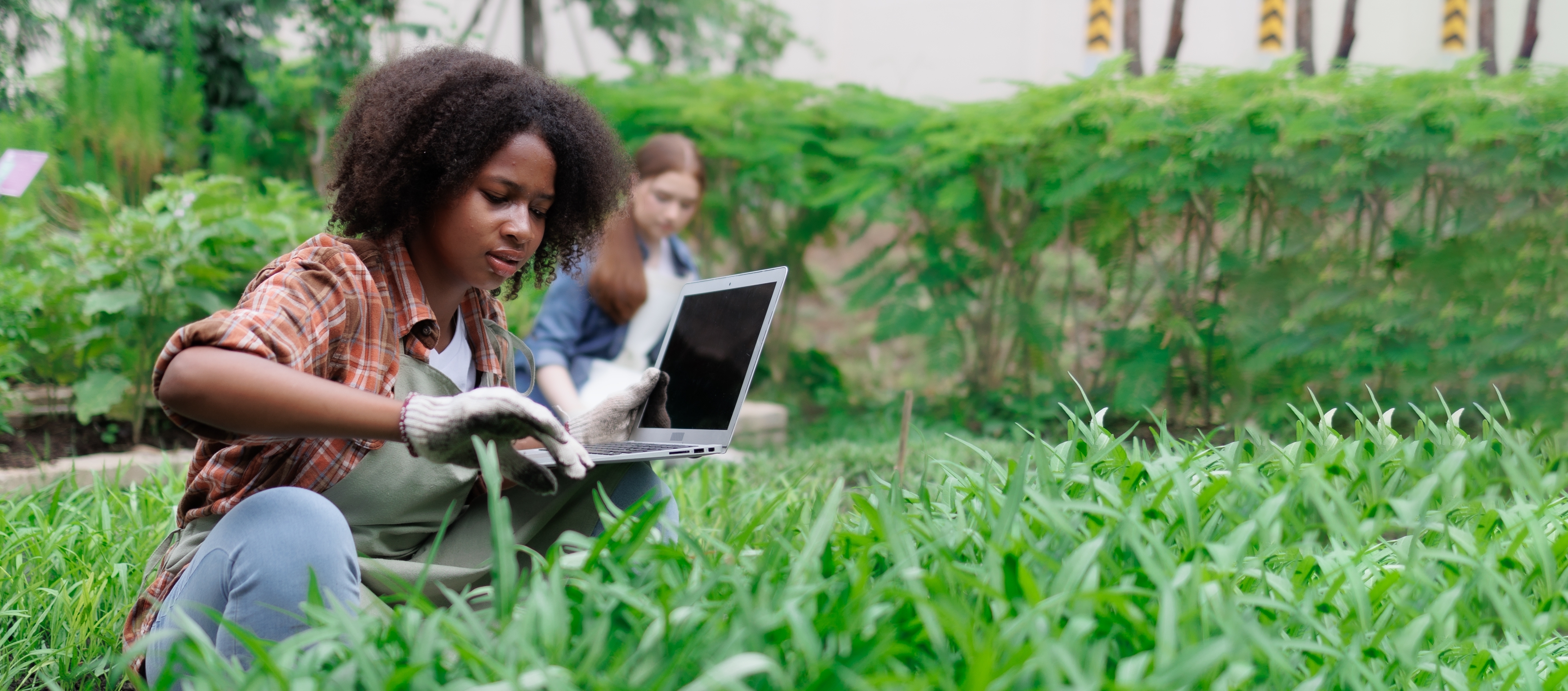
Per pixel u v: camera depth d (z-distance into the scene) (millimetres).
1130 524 1419
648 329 4129
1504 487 2354
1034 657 1104
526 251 1949
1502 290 4570
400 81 1936
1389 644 1479
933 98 5746
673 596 1333
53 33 6312
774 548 1437
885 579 1312
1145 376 5090
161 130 5602
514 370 2246
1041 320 5543
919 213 5875
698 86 5988
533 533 2021
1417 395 4727
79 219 5262
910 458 4527
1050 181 5234
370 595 1796
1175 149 4875
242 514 1642
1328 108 4559
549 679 1118
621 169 2262
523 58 7641
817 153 6000
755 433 5359
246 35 6496
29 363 4438
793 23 9438
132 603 2350
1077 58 8586
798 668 1218
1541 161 4402
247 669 1595
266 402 1493
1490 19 6184
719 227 6234
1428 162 4566
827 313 6789
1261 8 7477
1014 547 1419
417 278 1930
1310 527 1850
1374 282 4766
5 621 2238
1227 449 2125
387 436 1570
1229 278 5094
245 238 4434
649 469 2107
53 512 2758
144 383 4250
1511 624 1480
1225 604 1336
